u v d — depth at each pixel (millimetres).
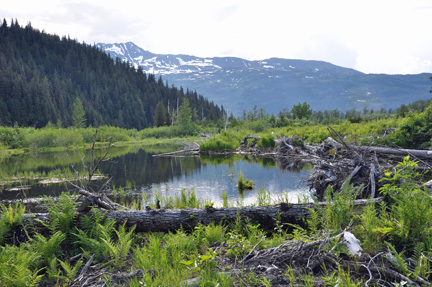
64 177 14562
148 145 40469
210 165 17469
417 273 3393
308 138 23828
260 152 22531
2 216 5258
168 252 4688
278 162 17422
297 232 4973
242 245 4449
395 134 14461
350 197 5379
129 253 5027
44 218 5477
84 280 4152
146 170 16438
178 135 62000
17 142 37062
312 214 5207
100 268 4492
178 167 17234
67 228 5262
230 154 23250
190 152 26266
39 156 26969
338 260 3850
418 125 13984
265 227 5891
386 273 3562
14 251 4328
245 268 4016
